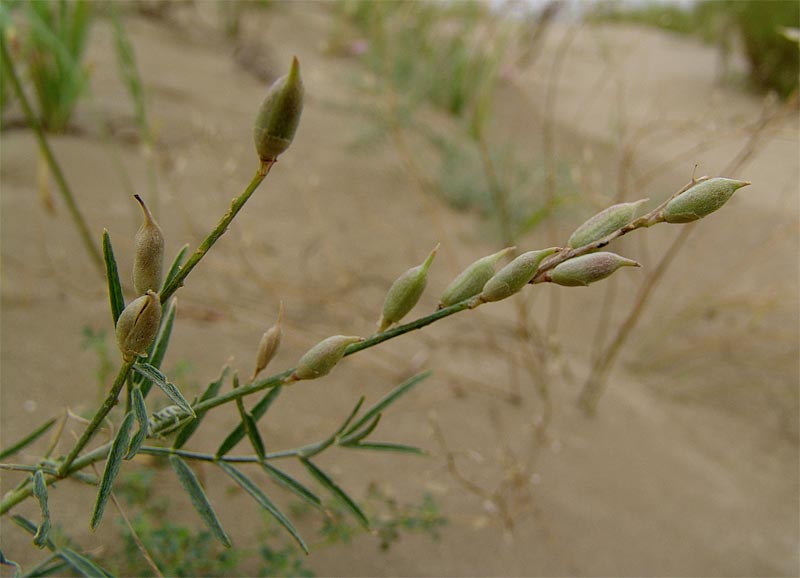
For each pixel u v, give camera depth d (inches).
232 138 18.5
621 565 9.4
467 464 10.3
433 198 19.1
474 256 16.8
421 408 11.3
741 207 23.4
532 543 9.3
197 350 10.8
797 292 17.9
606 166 24.0
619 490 10.7
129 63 13.1
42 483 4.7
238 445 9.4
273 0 36.0
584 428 11.9
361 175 18.9
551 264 4.4
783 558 10.2
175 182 15.6
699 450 12.3
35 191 13.3
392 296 4.5
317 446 5.4
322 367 4.5
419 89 25.7
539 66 35.9
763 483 11.8
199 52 25.5
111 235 12.8
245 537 8.0
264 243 14.6
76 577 6.8
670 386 14.0
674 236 20.9
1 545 6.9
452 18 35.6
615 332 15.5
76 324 10.4
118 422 7.9
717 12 52.3
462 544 9.0
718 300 17.1
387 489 9.1
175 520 7.8
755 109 34.9
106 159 15.2
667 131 29.6
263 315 12.3
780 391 14.2
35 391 8.9
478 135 16.0
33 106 16.0
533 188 19.1
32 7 15.0
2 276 10.8
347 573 8.0
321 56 30.2
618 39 38.4
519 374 12.7
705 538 10.2
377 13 25.5
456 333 13.6
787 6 36.9
